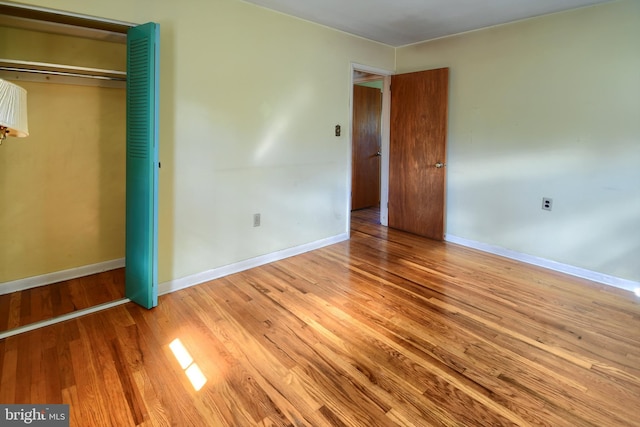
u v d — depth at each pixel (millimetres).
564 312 2607
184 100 2762
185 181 2850
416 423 1596
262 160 3338
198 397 1730
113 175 3178
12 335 2191
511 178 3682
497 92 3695
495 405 1706
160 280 2803
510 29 3537
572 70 3182
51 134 2848
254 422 1590
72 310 2525
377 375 1907
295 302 2713
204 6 2783
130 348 2102
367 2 3031
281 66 3352
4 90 1349
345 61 3949
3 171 2686
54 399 1696
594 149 3125
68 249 3041
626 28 2879
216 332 2287
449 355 2086
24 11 2199
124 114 3164
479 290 2961
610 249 3109
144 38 2318
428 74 4164
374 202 6301
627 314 2582
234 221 3209
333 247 4047
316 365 1981
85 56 2867
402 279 3164
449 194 4238
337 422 1597
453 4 3059
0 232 2719
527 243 3625
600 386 1841
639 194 2932
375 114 6062
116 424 1564
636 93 2873
